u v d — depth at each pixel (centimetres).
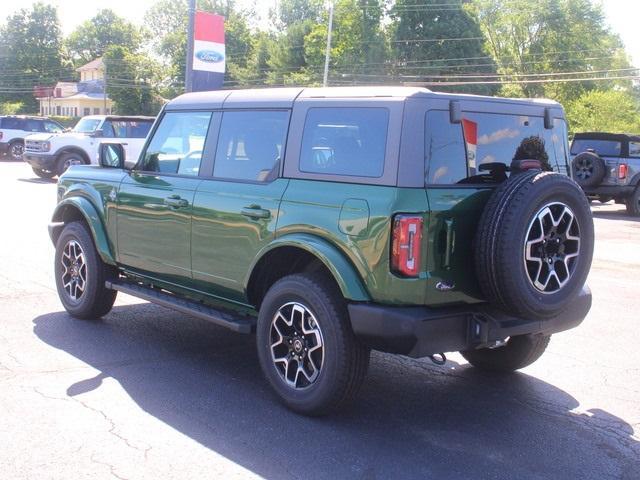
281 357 497
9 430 443
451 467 417
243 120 545
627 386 568
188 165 586
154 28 9862
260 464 411
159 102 7819
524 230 428
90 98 8612
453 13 5556
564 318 506
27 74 9931
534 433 472
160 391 521
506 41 6675
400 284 429
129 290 632
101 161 670
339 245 455
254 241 509
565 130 537
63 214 727
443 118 454
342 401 464
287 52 6825
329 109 484
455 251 445
